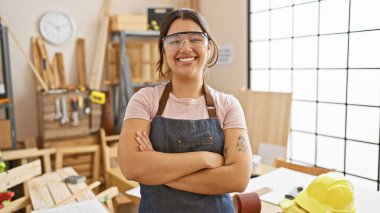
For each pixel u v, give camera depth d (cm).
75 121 328
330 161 301
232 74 376
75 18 351
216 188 112
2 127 284
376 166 268
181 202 111
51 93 316
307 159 321
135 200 171
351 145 283
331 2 286
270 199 161
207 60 120
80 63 355
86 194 197
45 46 337
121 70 347
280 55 334
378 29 256
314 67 305
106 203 201
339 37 283
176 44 113
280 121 289
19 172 196
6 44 282
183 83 118
